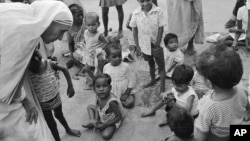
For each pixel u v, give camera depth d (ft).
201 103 6.46
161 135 10.21
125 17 20.25
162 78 12.10
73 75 14.16
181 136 7.25
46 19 6.51
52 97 8.52
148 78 13.53
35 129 7.34
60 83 13.76
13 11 6.40
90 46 13.05
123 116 10.97
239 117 6.18
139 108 11.62
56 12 6.68
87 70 13.24
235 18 17.25
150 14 11.49
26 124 7.19
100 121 10.56
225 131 6.17
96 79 9.87
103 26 18.95
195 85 10.85
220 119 6.00
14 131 7.00
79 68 14.76
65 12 6.84
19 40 6.23
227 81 5.53
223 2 21.86
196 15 14.14
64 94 12.92
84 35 13.26
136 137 10.21
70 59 15.39
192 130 7.20
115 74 11.44
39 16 6.56
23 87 7.35
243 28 15.03
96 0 23.95
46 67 8.25
